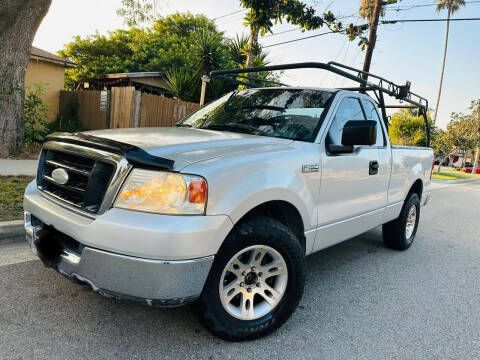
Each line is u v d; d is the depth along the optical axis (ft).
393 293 11.30
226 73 12.67
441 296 11.36
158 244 6.15
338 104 10.52
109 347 7.19
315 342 8.13
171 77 50.57
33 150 30.60
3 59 25.72
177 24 104.53
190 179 6.50
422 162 15.96
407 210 15.03
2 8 24.56
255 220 7.54
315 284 11.57
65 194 7.63
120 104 36.88
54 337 7.34
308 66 10.44
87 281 6.61
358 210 11.23
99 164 6.93
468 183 68.95
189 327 8.16
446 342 8.60
